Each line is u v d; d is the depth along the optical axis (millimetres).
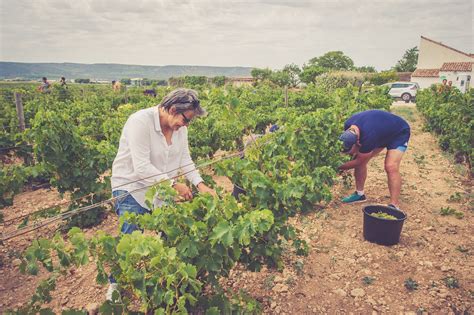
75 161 5562
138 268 2408
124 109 9969
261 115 10695
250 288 3844
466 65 44688
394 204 5188
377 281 3979
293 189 3561
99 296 3729
